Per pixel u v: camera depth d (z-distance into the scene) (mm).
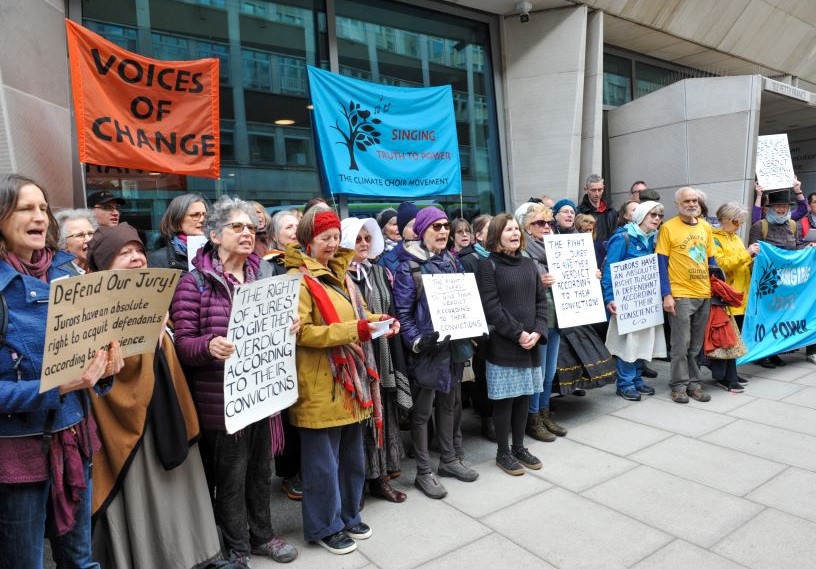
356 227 3285
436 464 4039
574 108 7293
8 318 1823
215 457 2691
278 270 3322
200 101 4805
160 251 3523
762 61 10133
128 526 2420
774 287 5895
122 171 5031
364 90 6078
